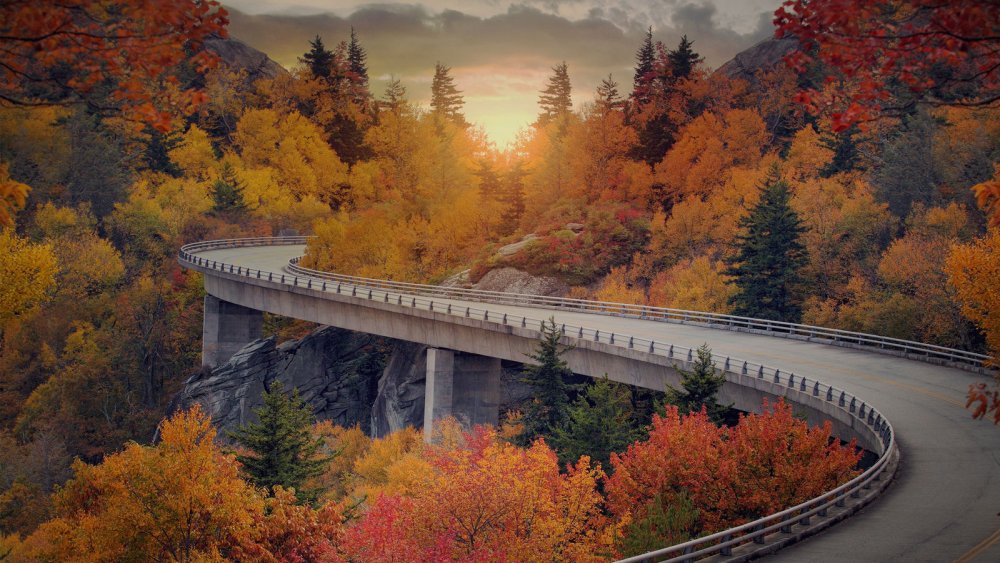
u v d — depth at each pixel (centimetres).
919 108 7162
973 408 3556
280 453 3544
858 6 1098
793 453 2594
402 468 4150
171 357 8869
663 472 2731
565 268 8244
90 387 7844
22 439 7281
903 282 5834
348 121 13625
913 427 3275
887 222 6975
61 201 9406
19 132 8625
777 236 6700
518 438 4750
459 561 2481
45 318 8219
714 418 3866
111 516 2516
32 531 5122
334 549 2556
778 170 8069
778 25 1180
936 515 2288
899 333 5503
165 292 9212
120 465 2569
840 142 8719
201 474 2550
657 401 4034
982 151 6850
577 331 5016
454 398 5866
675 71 11750
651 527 2417
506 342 5328
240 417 6981
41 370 8094
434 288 7262
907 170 7100
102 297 8794
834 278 6869
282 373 7206
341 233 9288
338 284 7012
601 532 2783
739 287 7050
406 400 6375
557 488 2786
